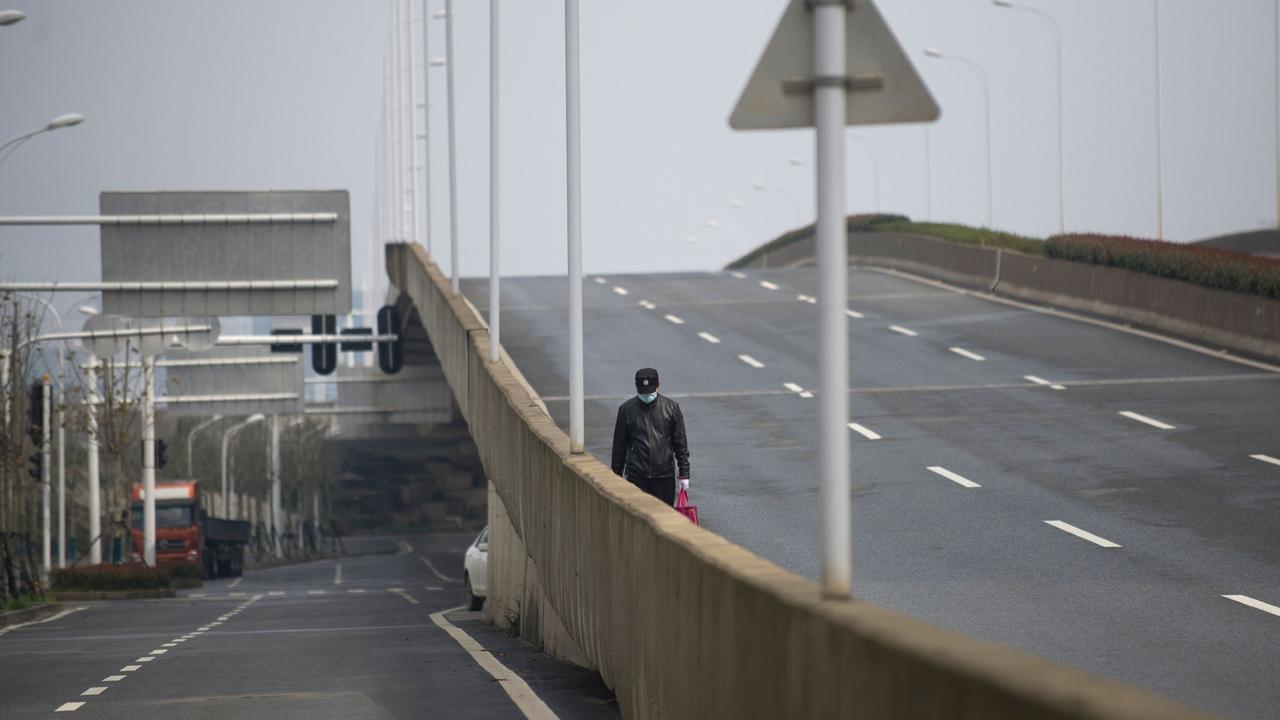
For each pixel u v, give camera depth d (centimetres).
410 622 7362
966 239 13825
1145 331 9531
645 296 12719
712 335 10019
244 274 10094
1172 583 3728
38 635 6925
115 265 9981
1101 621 3294
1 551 10150
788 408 7250
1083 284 10694
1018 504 4953
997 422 6650
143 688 4047
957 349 8994
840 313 1580
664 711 2306
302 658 4891
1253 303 8556
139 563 14488
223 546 19338
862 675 1370
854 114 1575
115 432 14725
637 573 2603
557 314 11300
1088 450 5919
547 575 4141
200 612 9188
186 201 10050
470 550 8431
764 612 1700
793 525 4725
